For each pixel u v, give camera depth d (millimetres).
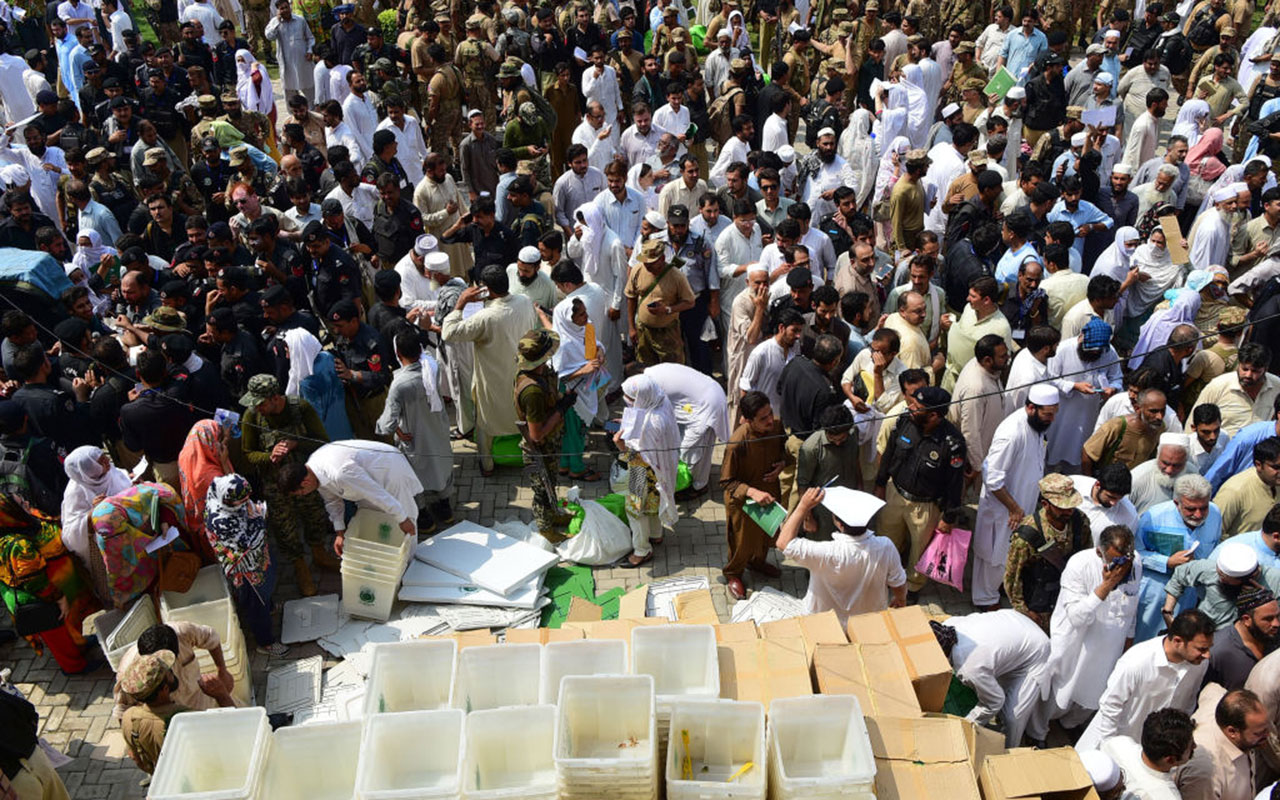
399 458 7391
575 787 4906
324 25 17953
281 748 5219
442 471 8188
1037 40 15516
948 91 14461
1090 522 6523
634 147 12508
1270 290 8797
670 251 9570
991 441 7664
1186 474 6734
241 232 10094
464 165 12492
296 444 7430
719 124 13578
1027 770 5199
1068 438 8148
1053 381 7977
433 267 8945
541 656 5625
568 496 8125
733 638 5965
